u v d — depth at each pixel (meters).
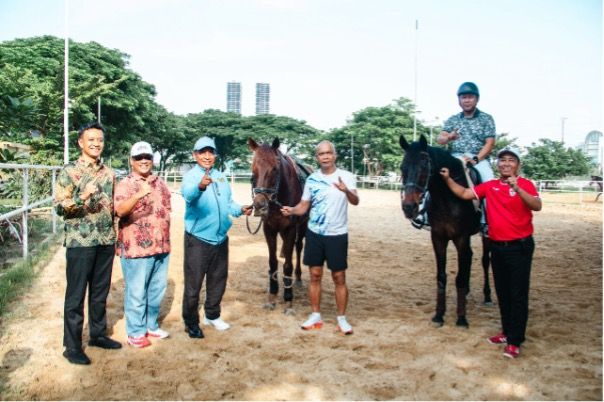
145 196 3.74
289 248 4.96
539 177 36.91
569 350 3.94
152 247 3.83
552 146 37.91
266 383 3.29
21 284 5.47
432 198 4.44
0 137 11.28
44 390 3.11
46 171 10.40
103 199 3.56
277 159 4.70
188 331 4.19
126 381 3.29
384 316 4.85
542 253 8.87
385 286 6.20
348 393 3.16
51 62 25.17
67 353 3.54
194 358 3.70
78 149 16.98
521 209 3.67
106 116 30.27
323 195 4.17
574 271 7.26
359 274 6.91
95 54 29.56
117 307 4.93
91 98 21.61
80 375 3.35
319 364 3.61
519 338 3.75
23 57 24.78
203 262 4.07
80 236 3.45
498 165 3.81
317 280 4.39
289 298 4.98
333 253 4.19
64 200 3.29
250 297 5.53
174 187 29.38
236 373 3.44
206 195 4.01
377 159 43.88
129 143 32.09
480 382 3.35
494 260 3.88
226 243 4.29
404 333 4.33
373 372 3.49
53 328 4.24
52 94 15.95
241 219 14.95
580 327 4.53
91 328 3.82
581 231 12.12
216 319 4.39
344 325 4.30
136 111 33.09
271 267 5.06
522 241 3.67
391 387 3.25
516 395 3.16
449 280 6.62
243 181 48.47
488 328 4.50
